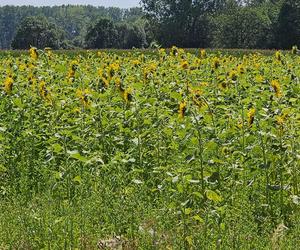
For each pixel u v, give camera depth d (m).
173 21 87.88
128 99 7.91
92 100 8.95
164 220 6.21
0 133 8.75
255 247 5.75
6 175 8.23
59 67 10.49
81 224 6.19
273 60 15.27
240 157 7.23
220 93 9.64
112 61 15.32
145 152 7.68
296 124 7.52
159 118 7.85
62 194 7.21
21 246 5.93
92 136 8.18
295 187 7.09
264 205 6.55
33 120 8.95
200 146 6.26
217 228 5.95
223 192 6.75
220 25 82.12
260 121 7.01
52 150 7.54
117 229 6.20
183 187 5.99
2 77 11.56
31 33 104.69
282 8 75.31
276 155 6.98
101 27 102.25
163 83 10.32
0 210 6.85
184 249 5.73
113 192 6.79
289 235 5.98
